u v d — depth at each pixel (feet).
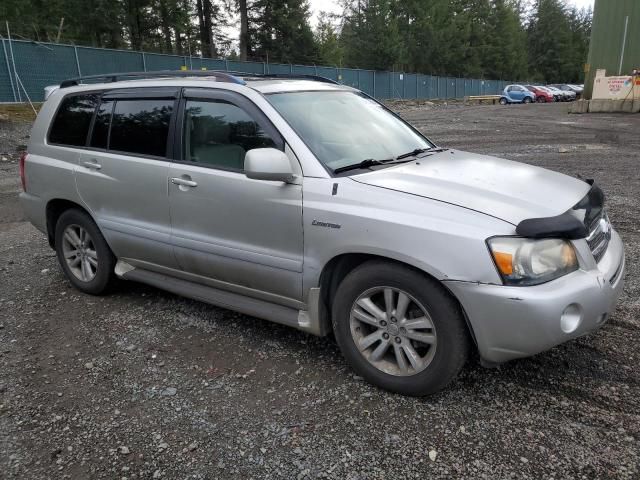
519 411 9.81
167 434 9.53
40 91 75.36
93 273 15.79
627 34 76.23
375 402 10.25
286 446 9.12
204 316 14.30
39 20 123.13
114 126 14.55
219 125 12.37
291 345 12.58
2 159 43.04
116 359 12.14
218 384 11.02
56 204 16.46
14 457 9.03
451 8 241.76
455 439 9.13
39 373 11.63
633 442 8.89
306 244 10.84
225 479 8.43
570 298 8.95
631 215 21.99
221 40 171.83
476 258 9.00
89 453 9.10
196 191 12.44
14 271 18.28
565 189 10.98
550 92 141.90
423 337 9.91
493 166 12.21
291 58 165.27
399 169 11.29
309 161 10.94
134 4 145.07
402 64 200.13
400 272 9.82
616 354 11.54
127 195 13.98
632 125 58.29
